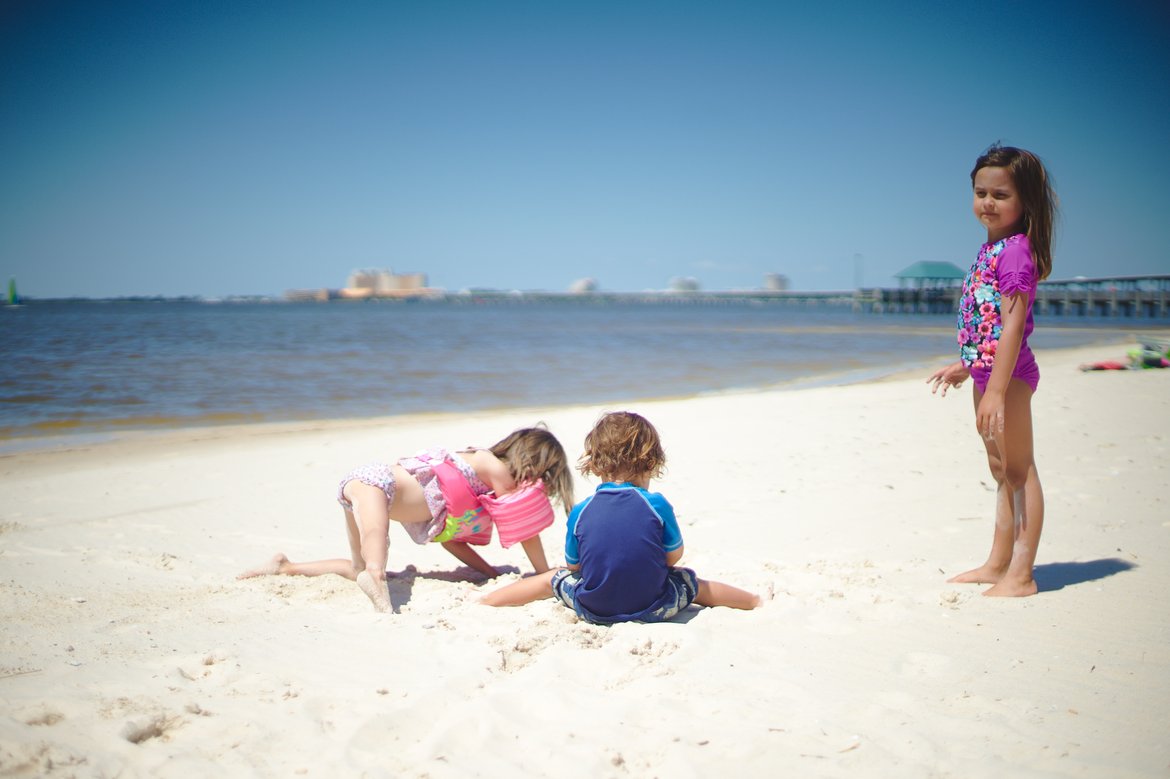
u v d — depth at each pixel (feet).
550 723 8.07
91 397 47.96
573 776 7.04
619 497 11.51
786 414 35.60
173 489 23.16
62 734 7.47
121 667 9.35
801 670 9.30
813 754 7.36
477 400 48.52
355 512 12.74
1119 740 7.46
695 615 11.57
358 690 8.81
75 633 10.66
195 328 152.97
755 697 8.63
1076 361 64.13
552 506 15.40
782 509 18.94
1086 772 6.89
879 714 8.13
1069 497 18.07
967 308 11.84
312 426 37.96
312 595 12.85
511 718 8.12
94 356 77.77
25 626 10.96
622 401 47.93
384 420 40.01
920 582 12.68
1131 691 8.50
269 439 33.53
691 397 49.75
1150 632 10.15
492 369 69.21
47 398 47.19
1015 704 8.27
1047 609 11.07
